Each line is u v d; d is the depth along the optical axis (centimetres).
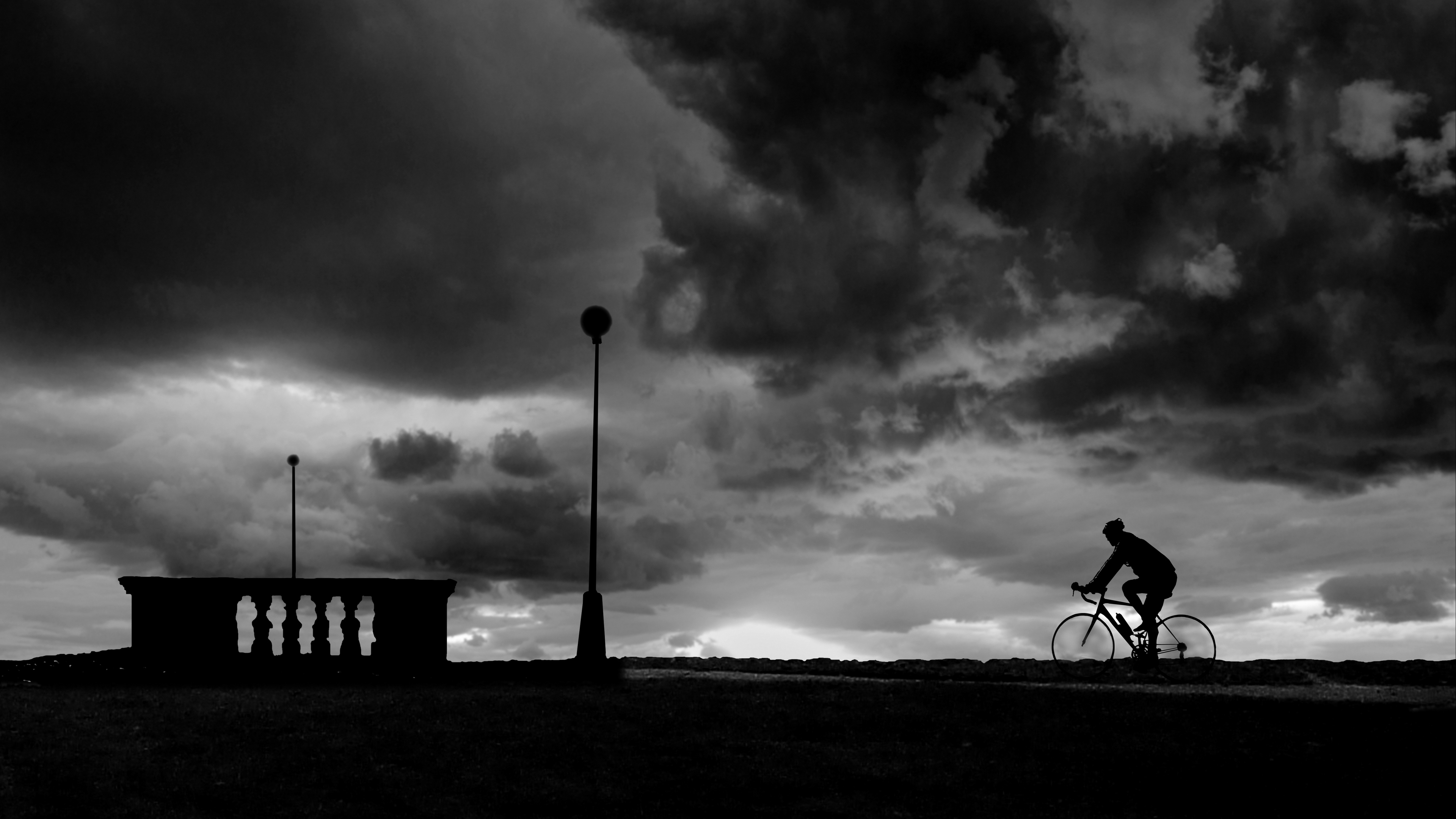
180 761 1354
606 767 1400
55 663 1978
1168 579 2122
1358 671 2119
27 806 1203
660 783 1352
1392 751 1484
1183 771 1418
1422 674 2088
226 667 2000
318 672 2022
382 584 2064
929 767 1428
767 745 1508
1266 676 2094
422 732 1501
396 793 1288
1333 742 1526
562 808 1273
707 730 1570
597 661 2286
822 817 1269
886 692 1825
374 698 1727
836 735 1563
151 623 1998
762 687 1888
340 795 1280
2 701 1639
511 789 1312
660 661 2398
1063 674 2175
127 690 1833
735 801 1309
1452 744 1508
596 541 2352
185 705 1634
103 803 1219
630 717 1619
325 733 1486
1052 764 1448
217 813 1216
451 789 1310
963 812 1296
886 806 1309
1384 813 1298
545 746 1462
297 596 2044
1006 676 2192
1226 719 1644
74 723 1497
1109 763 1449
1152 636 2125
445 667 2081
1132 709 1695
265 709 1612
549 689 1889
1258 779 1391
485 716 1597
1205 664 2142
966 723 1619
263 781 1303
